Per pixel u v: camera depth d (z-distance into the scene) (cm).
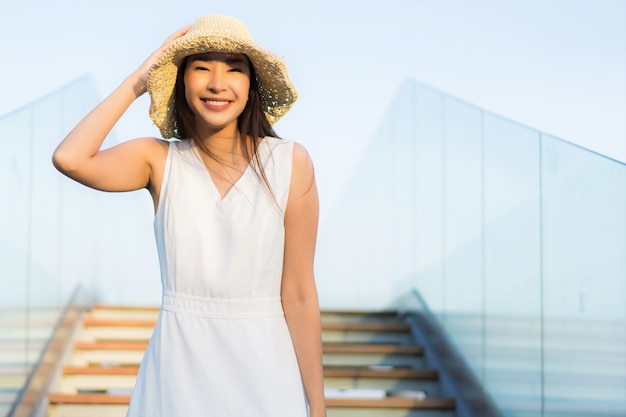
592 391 258
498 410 366
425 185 516
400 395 557
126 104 161
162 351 157
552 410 296
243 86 160
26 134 371
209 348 155
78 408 433
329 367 521
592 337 259
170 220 159
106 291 592
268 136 172
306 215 165
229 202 159
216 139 164
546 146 303
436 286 491
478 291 399
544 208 307
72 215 477
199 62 158
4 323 347
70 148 150
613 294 242
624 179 234
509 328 349
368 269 631
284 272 167
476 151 399
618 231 240
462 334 431
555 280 294
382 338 562
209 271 156
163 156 164
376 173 636
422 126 523
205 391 153
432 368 499
